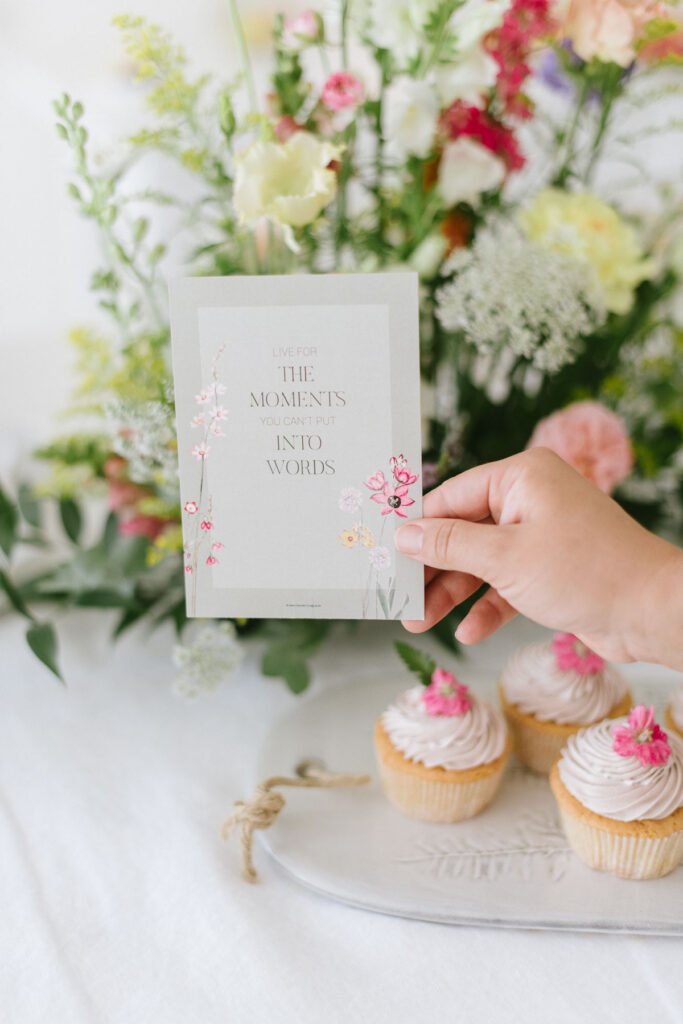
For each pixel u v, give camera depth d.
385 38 0.86
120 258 0.97
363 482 0.71
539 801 0.87
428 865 0.79
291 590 0.74
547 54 1.03
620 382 1.11
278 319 0.69
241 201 0.83
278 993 0.68
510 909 0.73
